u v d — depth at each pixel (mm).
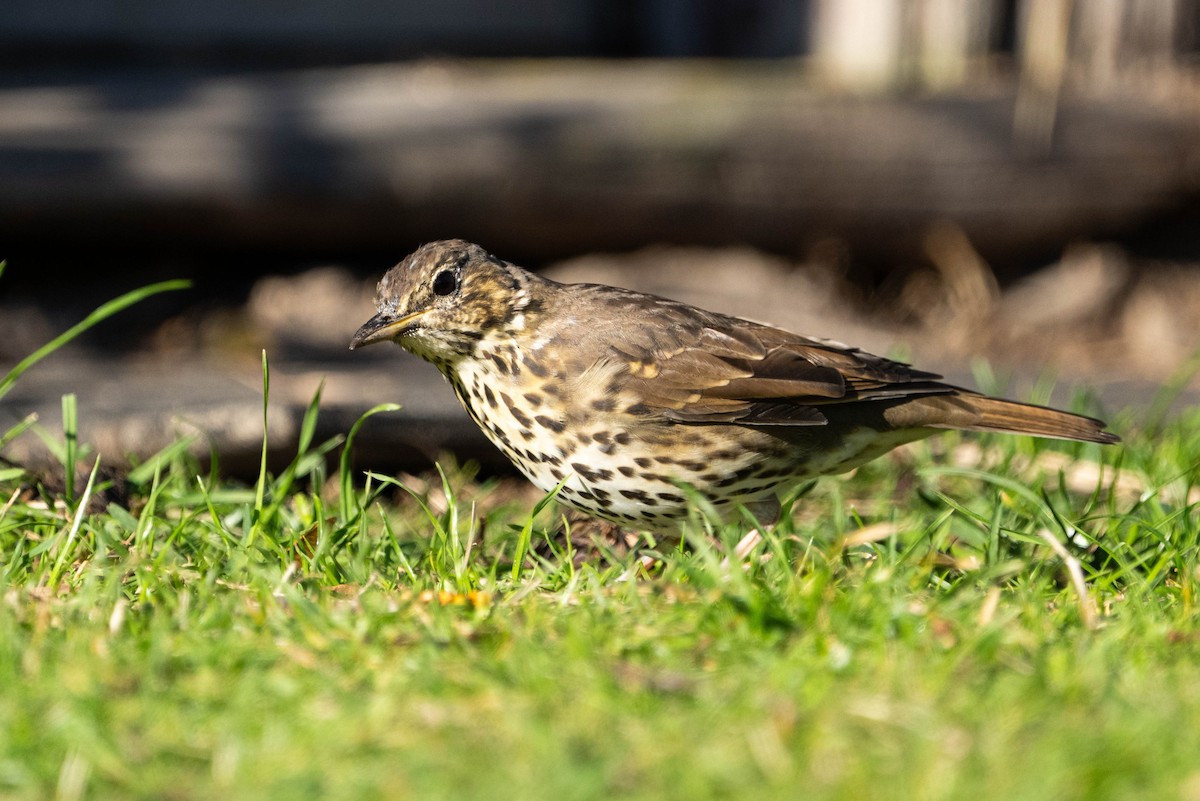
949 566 8672
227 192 16766
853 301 18078
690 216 17406
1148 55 18047
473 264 9602
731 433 9453
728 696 6488
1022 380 15898
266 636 7309
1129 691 6574
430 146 16891
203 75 19109
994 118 17469
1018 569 8320
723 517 9812
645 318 9711
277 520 9328
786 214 17484
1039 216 17766
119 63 19531
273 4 19703
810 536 9484
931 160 17406
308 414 10023
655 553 9164
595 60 20109
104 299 17422
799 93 17375
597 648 7082
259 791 5723
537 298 9688
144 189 16656
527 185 17047
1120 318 18141
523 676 6664
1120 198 17812
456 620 7535
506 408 9625
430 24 20062
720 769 5824
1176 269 18656
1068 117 17562
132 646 7094
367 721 6223
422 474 12102
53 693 6512
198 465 11469
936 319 17969
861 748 5988
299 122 16891
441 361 9883
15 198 16484
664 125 17109
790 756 5906
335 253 17797
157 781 5836
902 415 9836
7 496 9953
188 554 8969
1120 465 11352
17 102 17406
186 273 17797
